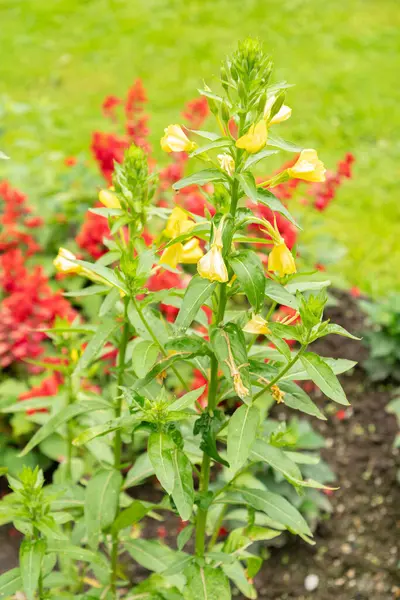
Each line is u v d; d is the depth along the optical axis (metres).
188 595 2.38
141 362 2.22
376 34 10.29
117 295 2.40
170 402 2.26
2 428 4.06
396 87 8.88
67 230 5.17
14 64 9.21
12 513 2.33
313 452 4.31
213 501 2.52
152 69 9.16
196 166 6.60
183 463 2.16
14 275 4.53
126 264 2.25
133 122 5.16
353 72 9.20
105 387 4.13
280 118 2.19
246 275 2.08
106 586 2.94
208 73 9.07
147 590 2.85
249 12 10.82
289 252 2.15
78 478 3.33
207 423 2.38
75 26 10.34
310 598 3.66
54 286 4.84
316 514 3.83
